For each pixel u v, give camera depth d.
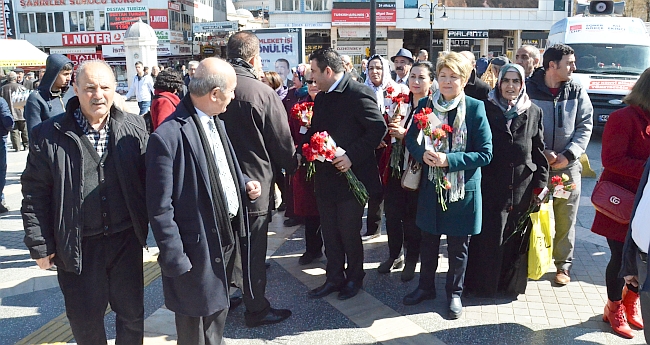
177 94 4.27
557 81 4.07
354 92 3.69
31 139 2.55
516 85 3.58
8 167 9.66
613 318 3.40
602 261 4.66
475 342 3.31
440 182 3.44
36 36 38.72
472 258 3.90
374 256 4.85
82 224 2.54
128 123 2.67
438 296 3.99
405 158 4.06
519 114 3.62
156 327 3.54
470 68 3.48
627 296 3.44
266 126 3.32
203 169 2.51
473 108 3.46
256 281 3.44
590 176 7.84
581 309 3.75
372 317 3.66
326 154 3.49
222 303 2.63
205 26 38.25
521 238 3.82
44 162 2.51
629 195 3.08
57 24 38.44
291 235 5.54
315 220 4.61
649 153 3.03
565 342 3.30
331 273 4.04
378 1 32.38
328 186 3.80
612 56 12.03
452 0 32.75
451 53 3.45
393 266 4.52
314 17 33.09
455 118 3.45
